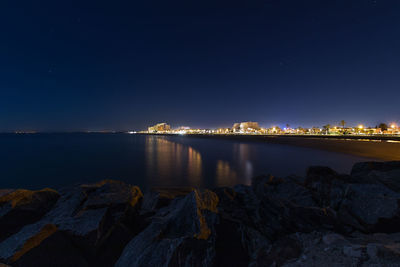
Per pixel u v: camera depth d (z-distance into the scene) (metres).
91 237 3.48
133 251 3.27
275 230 4.46
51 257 3.09
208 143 95.62
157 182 20.52
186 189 7.29
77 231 3.49
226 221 4.42
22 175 24.92
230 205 6.06
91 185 6.10
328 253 2.76
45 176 24.27
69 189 5.72
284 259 3.04
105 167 29.88
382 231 3.46
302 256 2.88
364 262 2.31
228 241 3.80
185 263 2.94
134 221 4.89
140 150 57.56
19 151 52.62
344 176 5.98
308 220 4.29
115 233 4.04
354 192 4.32
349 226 3.86
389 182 4.87
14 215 3.99
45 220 4.00
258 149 58.78
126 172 25.98
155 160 36.81
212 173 24.39
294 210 4.62
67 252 3.26
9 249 2.94
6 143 83.88
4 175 24.81
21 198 4.37
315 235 3.68
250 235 4.24
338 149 48.88
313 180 6.20
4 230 3.78
